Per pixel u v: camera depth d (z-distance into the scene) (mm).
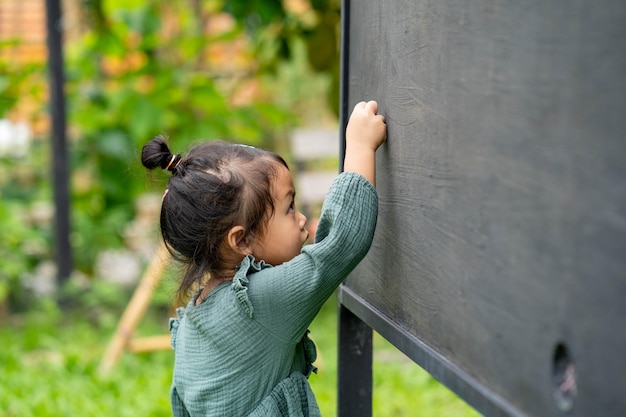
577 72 963
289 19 6102
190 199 1812
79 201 6453
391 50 1684
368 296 1893
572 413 984
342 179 1696
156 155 1891
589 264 944
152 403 4043
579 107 960
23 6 7141
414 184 1541
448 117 1355
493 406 1175
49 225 6809
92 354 5168
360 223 1671
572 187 974
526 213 1084
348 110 2033
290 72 9297
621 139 886
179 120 6094
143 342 4820
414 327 1548
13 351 5039
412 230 1556
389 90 1704
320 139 8016
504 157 1146
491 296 1193
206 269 1833
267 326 1745
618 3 891
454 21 1325
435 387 4434
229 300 1784
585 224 950
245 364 1773
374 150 1733
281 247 1840
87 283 6270
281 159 1877
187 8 7004
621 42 887
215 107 6156
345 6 2025
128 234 7035
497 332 1176
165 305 5281
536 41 1056
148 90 6199
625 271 883
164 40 6715
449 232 1355
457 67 1313
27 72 6176
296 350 1871
